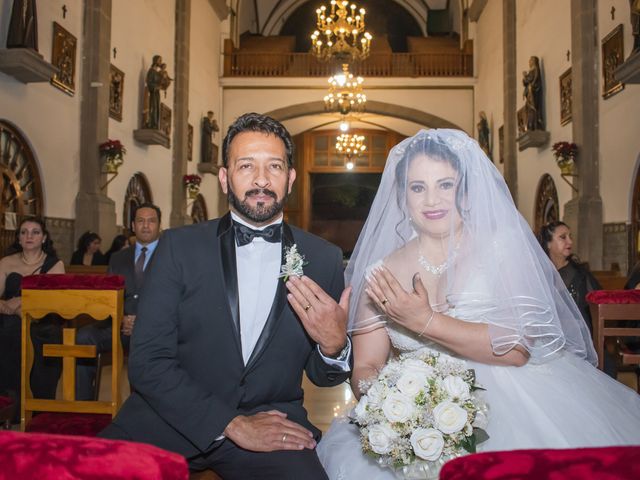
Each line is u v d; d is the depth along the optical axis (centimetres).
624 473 86
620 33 880
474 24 1830
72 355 316
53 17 918
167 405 199
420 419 184
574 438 202
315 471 195
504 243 212
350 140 1928
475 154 220
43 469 92
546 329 212
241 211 215
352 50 1540
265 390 214
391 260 231
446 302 218
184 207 1486
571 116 1052
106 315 314
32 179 883
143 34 1269
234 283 214
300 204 2206
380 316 231
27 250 474
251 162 213
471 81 1802
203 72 1683
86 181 1009
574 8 1004
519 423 205
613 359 439
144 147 1274
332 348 207
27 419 313
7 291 462
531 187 1305
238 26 2009
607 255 934
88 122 1014
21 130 836
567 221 1012
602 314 334
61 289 317
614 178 907
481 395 210
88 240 912
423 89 1823
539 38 1250
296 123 2038
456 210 219
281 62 1897
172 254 216
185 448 208
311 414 474
